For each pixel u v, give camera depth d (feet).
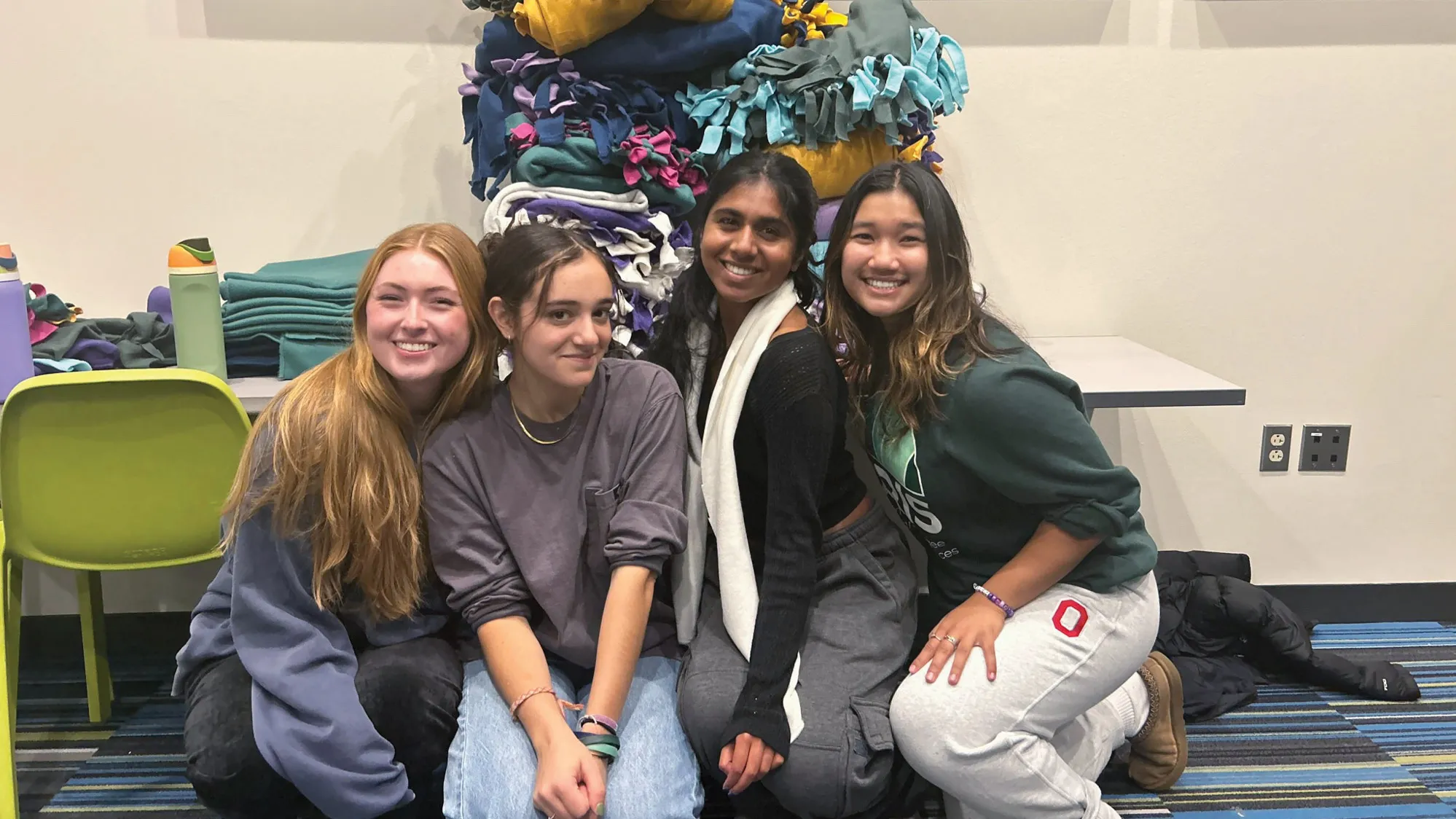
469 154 6.29
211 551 4.93
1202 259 6.62
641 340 5.41
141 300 6.37
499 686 4.14
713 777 4.56
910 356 4.33
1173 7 6.24
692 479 4.63
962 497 4.51
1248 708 6.07
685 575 4.63
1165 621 6.31
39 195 6.16
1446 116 6.45
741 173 4.27
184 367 5.41
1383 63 6.36
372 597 4.26
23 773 5.42
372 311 4.05
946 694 4.23
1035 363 4.33
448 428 4.29
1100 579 4.48
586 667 4.50
